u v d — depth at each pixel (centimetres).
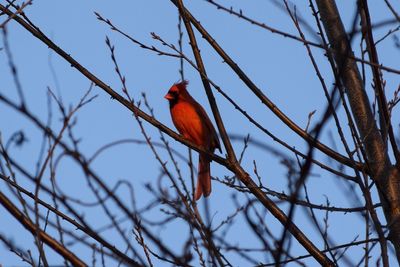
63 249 616
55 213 671
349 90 889
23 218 612
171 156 739
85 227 653
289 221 476
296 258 728
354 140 719
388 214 812
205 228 673
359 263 659
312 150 460
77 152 652
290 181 636
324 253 765
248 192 839
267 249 631
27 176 650
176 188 695
